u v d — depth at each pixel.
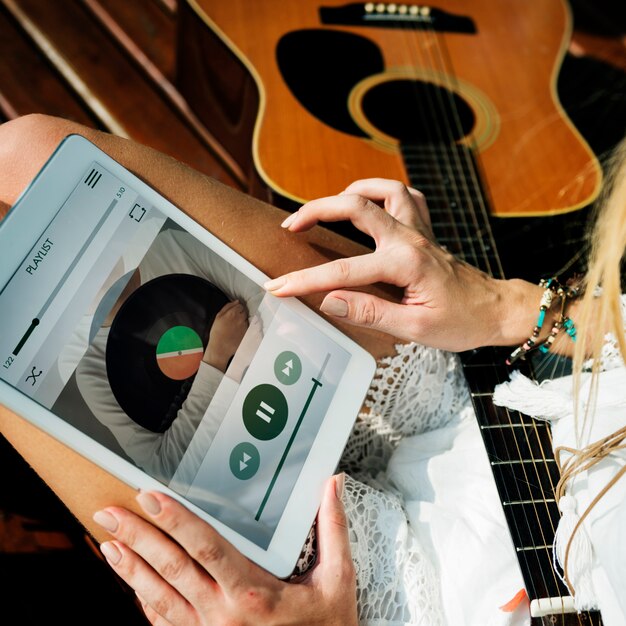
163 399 0.57
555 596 0.62
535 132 1.12
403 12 1.24
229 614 0.55
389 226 0.67
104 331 0.56
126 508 0.58
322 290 0.63
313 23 1.17
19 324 0.53
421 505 0.68
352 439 0.74
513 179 1.05
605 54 1.45
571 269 0.94
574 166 1.08
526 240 0.98
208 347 0.60
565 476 0.62
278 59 1.11
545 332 0.74
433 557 0.65
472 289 0.70
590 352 0.73
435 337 0.69
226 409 0.59
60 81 1.26
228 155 1.25
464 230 0.97
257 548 0.57
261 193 1.03
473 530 0.67
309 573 0.59
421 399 0.74
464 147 1.08
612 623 0.58
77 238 0.56
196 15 1.12
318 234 0.72
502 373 0.75
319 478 0.61
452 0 1.28
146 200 0.60
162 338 0.58
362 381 0.65
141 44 1.31
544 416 0.70
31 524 0.84
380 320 0.65
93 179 0.58
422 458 0.72
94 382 0.55
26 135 0.62
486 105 1.15
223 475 0.57
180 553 0.54
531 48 1.25
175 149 1.25
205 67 1.17
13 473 0.86
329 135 1.05
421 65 1.17
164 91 1.29
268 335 0.62
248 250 0.67
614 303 0.60
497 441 0.71
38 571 0.81
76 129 0.63
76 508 0.59
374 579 0.62
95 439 0.54
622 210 0.62
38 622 0.78
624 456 0.60
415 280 0.66
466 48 1.22
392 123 1.09
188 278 0.60
